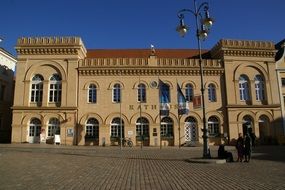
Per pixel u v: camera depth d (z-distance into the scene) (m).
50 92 45.03
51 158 22.98
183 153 29.88
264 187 11.27
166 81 46.09
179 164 19.70
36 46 44.97
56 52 45.31
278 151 31.55
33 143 42.88
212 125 45.97
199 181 12.83
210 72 46.81
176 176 14.35
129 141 43.75
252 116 46.25
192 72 46.53
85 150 33.12
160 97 41.56
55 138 42.59
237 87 46.72
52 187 11.52
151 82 45.78
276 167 17.52
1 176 13.92
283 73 48.75
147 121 44.97
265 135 46.56
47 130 43.69
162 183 12.47
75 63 45.19
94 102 44.91
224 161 20.41
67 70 44.97
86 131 44.28
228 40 47.59
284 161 20.92
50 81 45.28
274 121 46.75
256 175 14.36
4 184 11.98
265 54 48.47
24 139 43.16
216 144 45.22
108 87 45.28
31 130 44.00
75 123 43.78
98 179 13.54
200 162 20.34
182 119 45.19
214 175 14.54
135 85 45.53
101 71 45.34
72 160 21.84
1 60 50.25
